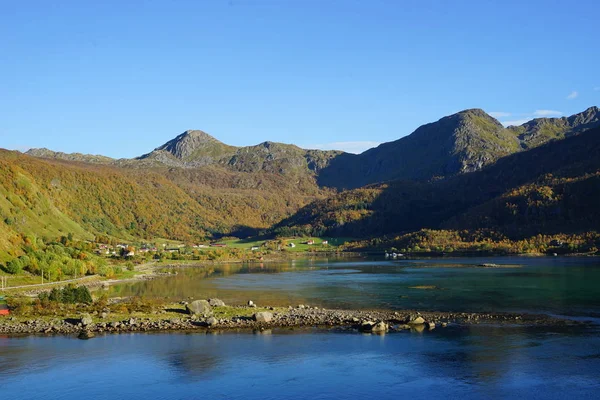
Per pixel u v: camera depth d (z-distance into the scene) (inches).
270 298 5137.8
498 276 6968.5
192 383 2458.2
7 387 2431.1
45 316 3902.6
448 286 5871.1
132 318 3686.0
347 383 2429.9
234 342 3139.8
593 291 5132.9
